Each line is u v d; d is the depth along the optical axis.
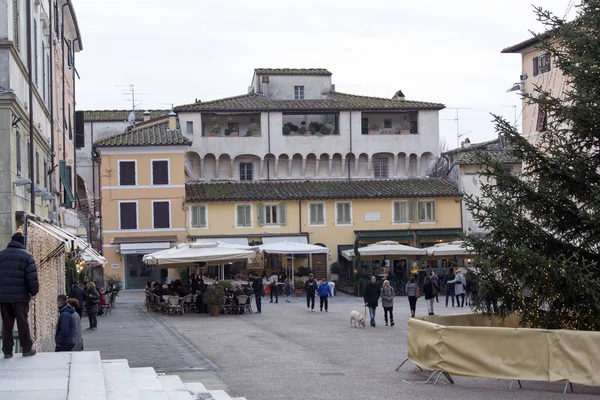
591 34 17.92
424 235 61.88
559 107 18.08
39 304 22.00
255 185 63.00
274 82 68.12
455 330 16.44
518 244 17.27
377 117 66.94
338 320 33.78
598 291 16.31
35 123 25.20
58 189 36.41
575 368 15.06
